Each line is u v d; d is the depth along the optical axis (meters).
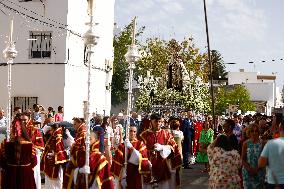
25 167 10.55
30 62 27.23
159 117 12.14
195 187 15.55
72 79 28.31
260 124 13.27
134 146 10.89
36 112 20.30
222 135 9.84
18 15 27.34
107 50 35.31
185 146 20.94
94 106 32.41
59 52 27.27
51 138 13.16
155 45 50.06
